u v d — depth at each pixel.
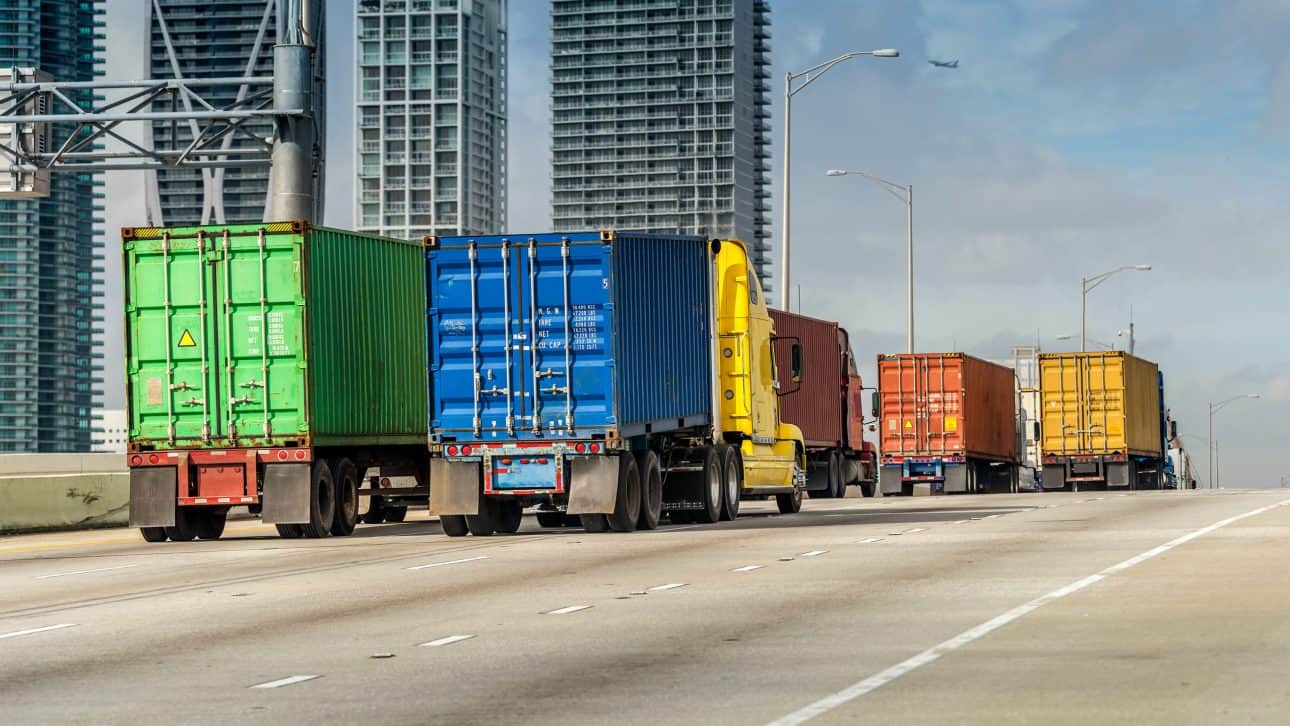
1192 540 24.34
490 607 16.66
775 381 36.69
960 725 9.52
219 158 40.22
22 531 34.03
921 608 15.84
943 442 57.31
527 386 28.38
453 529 29.38
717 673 11.86
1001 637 13.57
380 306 32.41
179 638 14.59
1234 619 14.56
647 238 29.72
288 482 29.14
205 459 29.38
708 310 32.72
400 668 12.38
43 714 10.58
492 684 11.52
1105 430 60.34
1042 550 22.83
